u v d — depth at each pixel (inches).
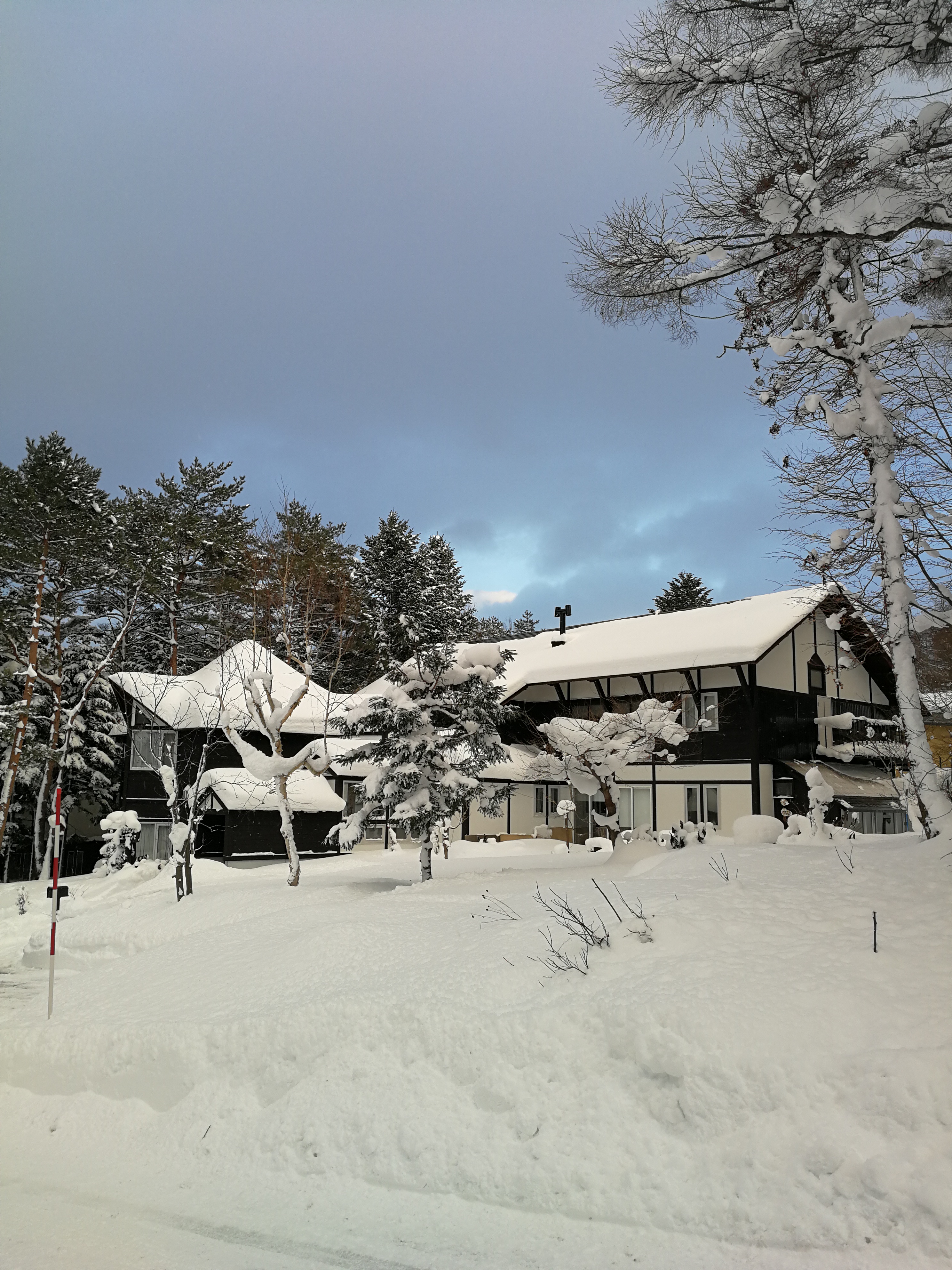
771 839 568.7
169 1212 249.4
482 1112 253.3
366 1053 289.0
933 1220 182.5
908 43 371.2
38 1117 341.7
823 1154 201.8
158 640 1940.2
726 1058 227.8
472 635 1131.3
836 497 492.4
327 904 574.2
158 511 1739.7
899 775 651.5
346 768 1395.2
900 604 415.5
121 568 1576.0
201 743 1321.4
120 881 1045.8
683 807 1301.7
